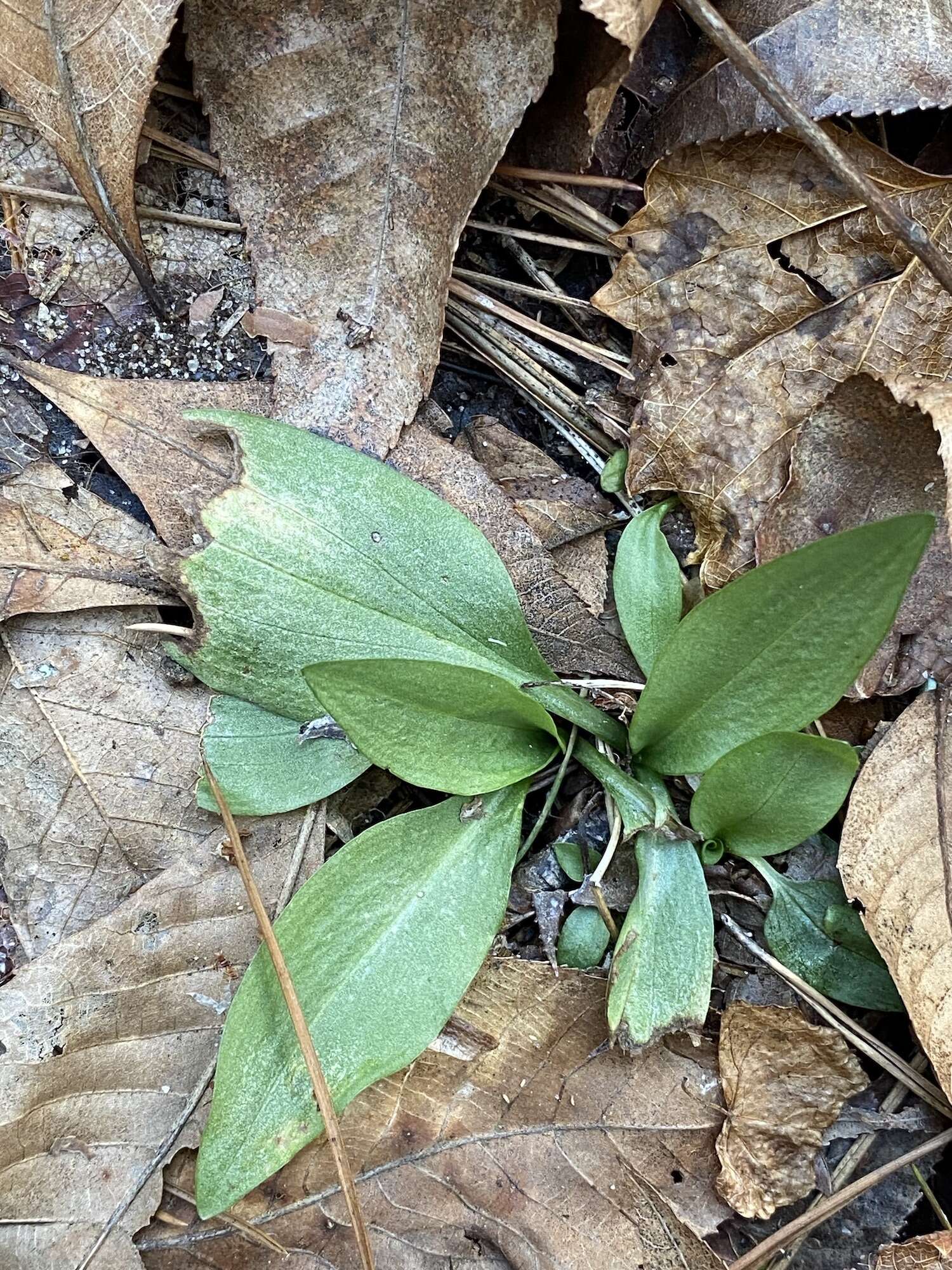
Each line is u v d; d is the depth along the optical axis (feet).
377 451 0.63
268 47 0.60
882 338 0.62
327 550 0.60
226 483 0.61
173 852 0.60
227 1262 0.55
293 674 0.60
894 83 0.58
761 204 0.62
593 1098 0.58
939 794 0.59
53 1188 0.55
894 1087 0.61
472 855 0.59
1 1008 0.56
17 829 0.59
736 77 0.59
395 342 0.63
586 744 0.62
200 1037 0.58
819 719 0.64
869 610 0.51
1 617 0.59
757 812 0.57
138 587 0.61
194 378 0.64
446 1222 0.56
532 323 0.67
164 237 0.64
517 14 0.58
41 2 0.56
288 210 0.63
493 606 0.62
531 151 0.65
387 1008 0.56
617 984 0.57
